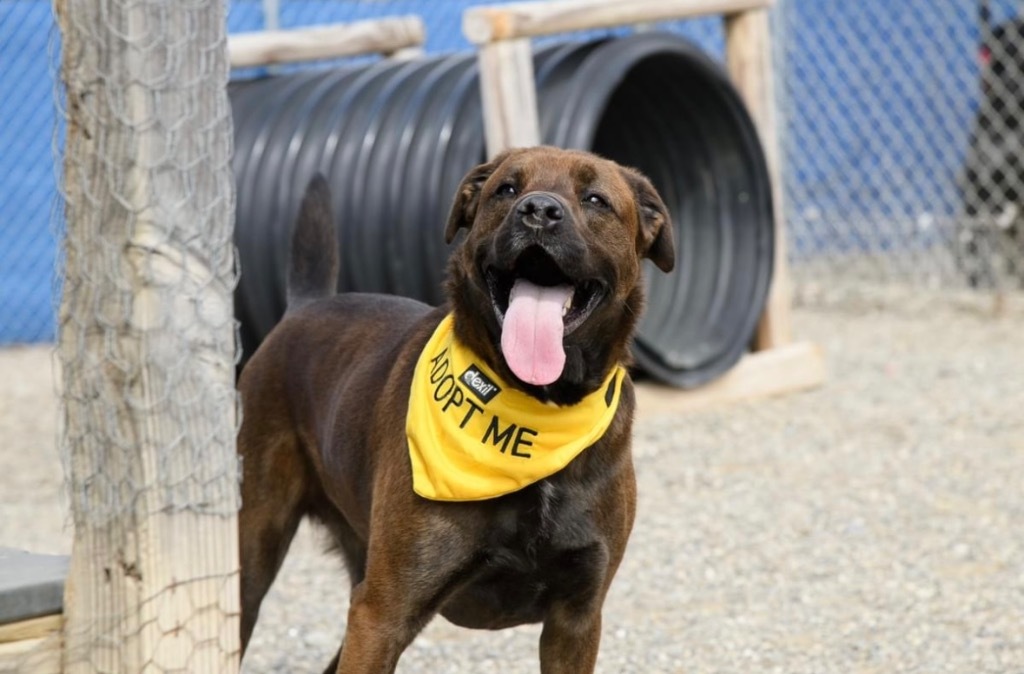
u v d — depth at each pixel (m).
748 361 8.87
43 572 3.31
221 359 3.26
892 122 13.30
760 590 5.59
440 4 13.02
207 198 3.21
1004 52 11.61
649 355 8.10
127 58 3.08
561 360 3.47
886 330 11.19
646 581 5.72
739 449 7.71
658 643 5.03
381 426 3.84
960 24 13.09
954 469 7.24
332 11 12.60
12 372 10.55
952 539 6.15
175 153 3.15
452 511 3.55
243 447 4.37
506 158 3.94
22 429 8.66
